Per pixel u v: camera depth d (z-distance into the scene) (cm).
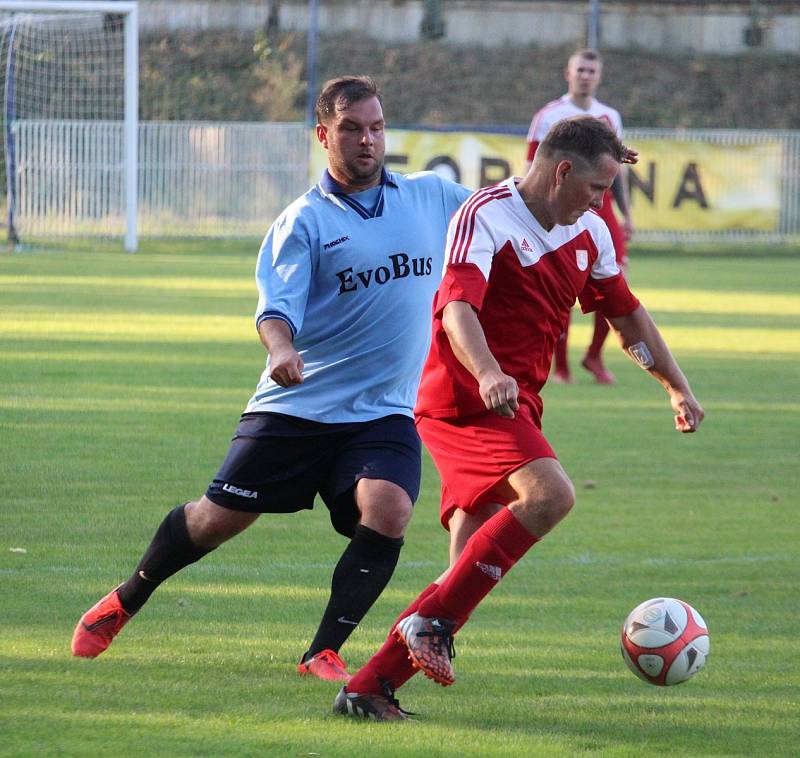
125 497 2377
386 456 1463
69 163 8888
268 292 1428
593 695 1434
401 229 1497
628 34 12219
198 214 9219
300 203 1479
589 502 2480
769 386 3972
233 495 1470
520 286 1380
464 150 9069
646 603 1418
